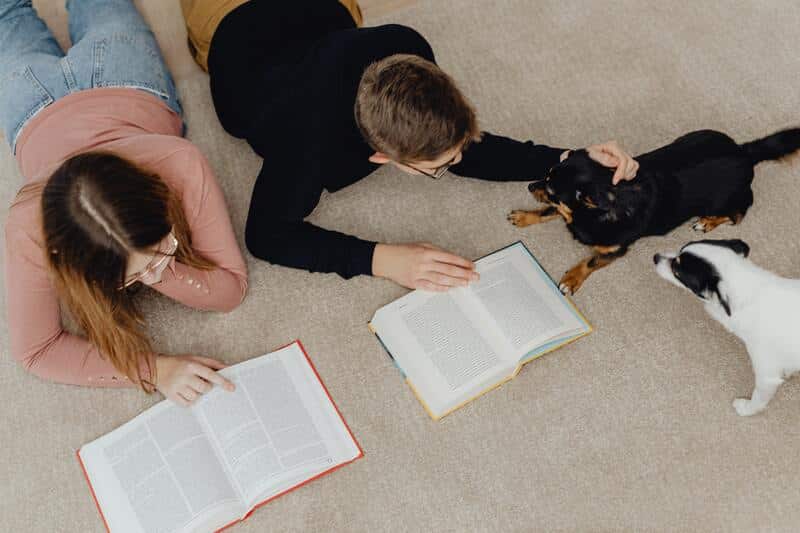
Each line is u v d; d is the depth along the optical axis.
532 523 1.42
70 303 1.24
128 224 1.05
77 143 1.36
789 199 1.66
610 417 1.49
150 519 1.36
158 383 1.43
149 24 1.92
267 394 1.47
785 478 1.42
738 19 1.90
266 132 1.35
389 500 1.44
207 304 1.52
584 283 1.60
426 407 1.46
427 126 1.09
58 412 1.52
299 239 1.46
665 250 1.63
